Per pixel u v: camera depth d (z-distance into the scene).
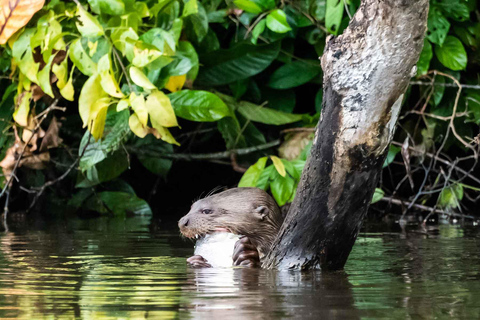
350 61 5.75
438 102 13.12
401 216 13.15
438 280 5.81
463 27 13.36
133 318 4.34
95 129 10.37
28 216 13.65
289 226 6.46
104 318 4.36
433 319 4.23
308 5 12.62
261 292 5.21
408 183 14.85
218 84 12.72
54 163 14.55
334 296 5.02
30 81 11.59
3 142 12.65
